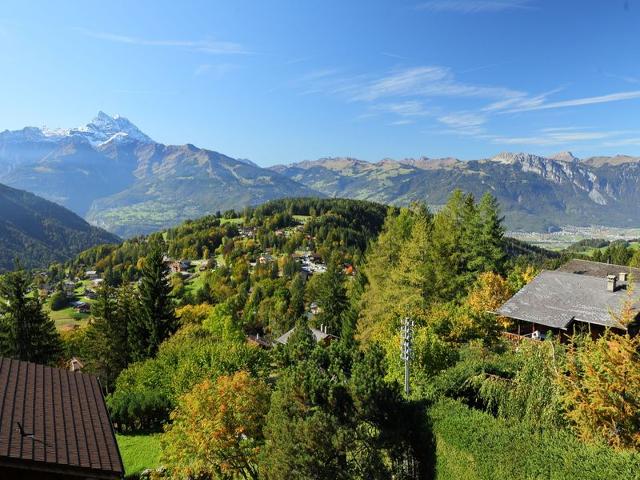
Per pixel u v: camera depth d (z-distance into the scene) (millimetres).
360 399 19328
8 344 60562
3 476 12211
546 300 37781
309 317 110312
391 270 47656
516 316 36781
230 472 23578
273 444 19016
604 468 12445
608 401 14242
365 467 18797
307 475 17484
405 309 40500
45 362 62625
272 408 20203
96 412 16656
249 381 25156
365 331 46344
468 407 18984
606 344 15695
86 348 66000
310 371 20609
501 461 14953
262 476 19281
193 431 23062
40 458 12234
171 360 44438
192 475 24578
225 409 23344
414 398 21297
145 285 63938
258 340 88812
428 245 46406
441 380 21406
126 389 47188
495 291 43906
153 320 63469
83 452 13484
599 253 130125
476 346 28906
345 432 18078
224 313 69875
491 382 19172
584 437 14516
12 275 61469
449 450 17266
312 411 19328
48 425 14180
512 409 17156
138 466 31484
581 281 39000
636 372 14328
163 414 40281
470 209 57062
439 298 45500
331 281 88188
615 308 34094
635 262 100125
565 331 35281
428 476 18391
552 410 15695
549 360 17047
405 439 19438
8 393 15203
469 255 53188
